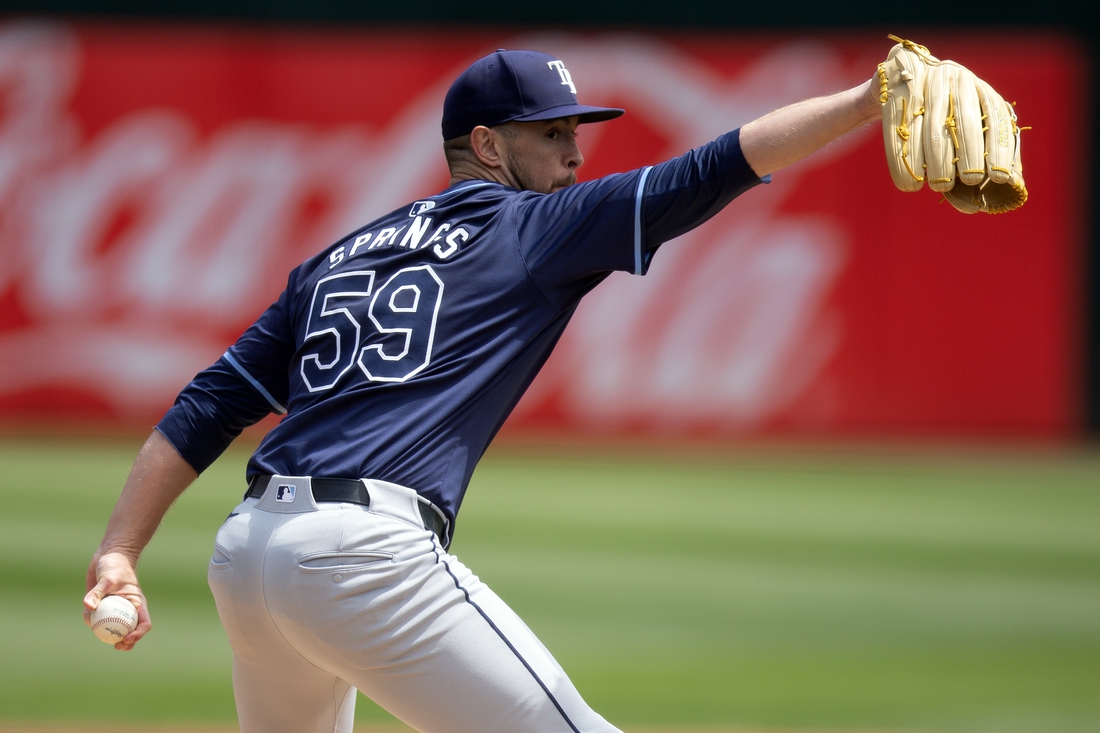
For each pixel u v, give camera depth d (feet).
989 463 138.92
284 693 24.25
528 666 22.22
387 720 52.08
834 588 80.69
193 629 66.85
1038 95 149.07
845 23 173.58
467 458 23.45
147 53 148.66
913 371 149.38
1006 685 57.31
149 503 25.36
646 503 112.27
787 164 22.39
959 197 22.75
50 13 171.63
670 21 175.94
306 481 22.54
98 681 56.39
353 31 174.70
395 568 21.93
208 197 149.38
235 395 25.86
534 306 23.62
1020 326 148.87
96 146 148.36
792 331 149.07
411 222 24.64
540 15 175.94
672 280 148.77
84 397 148.46
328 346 23.79
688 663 61.72
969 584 82.38
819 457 141.59
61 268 148.15
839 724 50.62
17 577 77.77
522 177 25.86
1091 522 106.63
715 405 149.18
